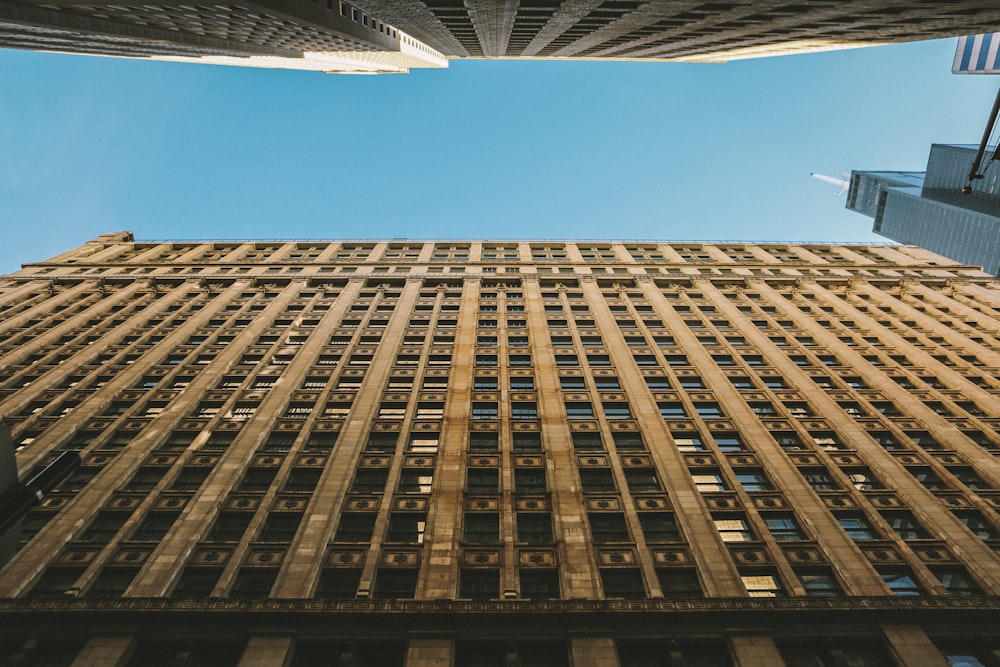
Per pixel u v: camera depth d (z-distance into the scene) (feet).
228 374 113.60
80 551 70.33
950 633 58.34
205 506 76.07
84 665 54.75
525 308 146.00
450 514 74.69
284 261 183.42
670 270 178.29
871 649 58.44
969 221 456.04
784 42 137.80
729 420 97.40
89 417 98.89
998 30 110.73
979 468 85.56
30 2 83.15
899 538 72.49
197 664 57.52
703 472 85.46
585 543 70.18
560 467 83.56
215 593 63.77
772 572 68.08
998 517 76.02
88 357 122.01
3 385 112.47
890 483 82.48
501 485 80.74
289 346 127.75
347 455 86.53
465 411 97.96
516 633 58.80
